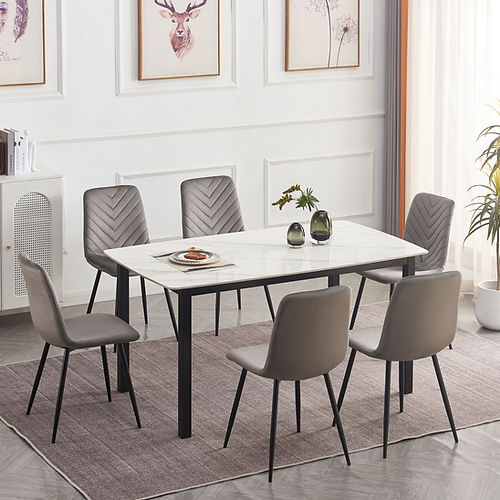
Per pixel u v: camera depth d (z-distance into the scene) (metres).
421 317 4.79
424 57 7.71
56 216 6.50
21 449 4.93
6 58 6.58
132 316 6.89
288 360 4.57
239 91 7.42
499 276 6.59
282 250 5.55
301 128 7.73
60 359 6.06
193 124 7.30
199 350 6.26
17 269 6.44
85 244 6.30
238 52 7.36
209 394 5.59
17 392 5.58
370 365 6.02
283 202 5.67
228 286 4.99
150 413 5.34
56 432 5.00
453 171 7.46
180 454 4.88
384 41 7.93
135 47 6.99
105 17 6.85
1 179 6.27
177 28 7.06
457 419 5.31
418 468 4.78
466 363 6.09
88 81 6.88
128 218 6.46
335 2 7.63
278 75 7.55
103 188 6.40
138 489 4.54
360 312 6.99
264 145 7.61
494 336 6.57
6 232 6.34
